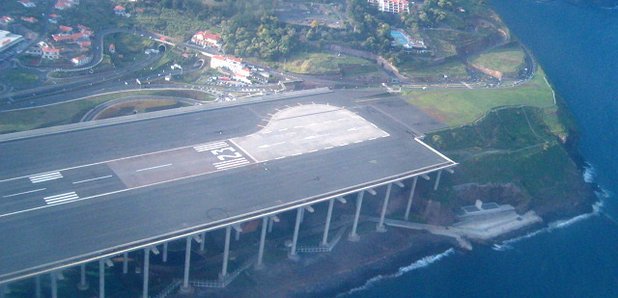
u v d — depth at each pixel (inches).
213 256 6496.1
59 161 6353.3
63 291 5723.4
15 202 5610.2
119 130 7160.4
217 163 6737.2
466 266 7155.5
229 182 6407.5
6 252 4972.9
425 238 7445.9
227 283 6195.9
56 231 5300.2
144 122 7431.1
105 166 6382.9
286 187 6466.5
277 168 6801.2
